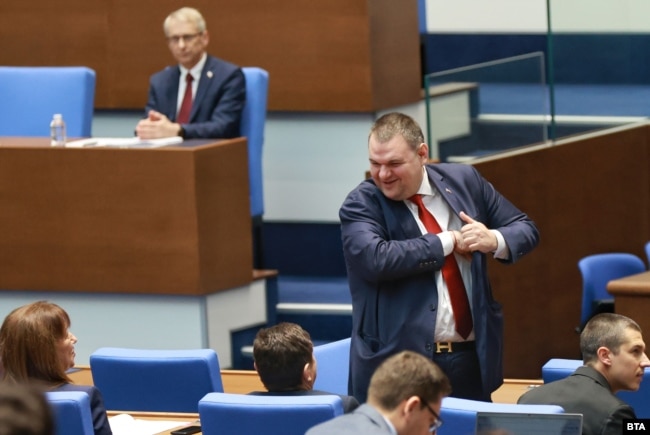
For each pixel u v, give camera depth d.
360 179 21.16
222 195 18.16
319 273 21.92
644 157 22.00
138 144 18.16
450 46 27.50
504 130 19.92
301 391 11.07
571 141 20.98
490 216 12.14
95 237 18.17
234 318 18.64
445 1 27.47
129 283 18.12
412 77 21.80
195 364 12.74
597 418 11.25
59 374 11.41
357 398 11.91
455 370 11.70
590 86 21.23
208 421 10.77
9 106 20.11
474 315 11.64
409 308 11.60
